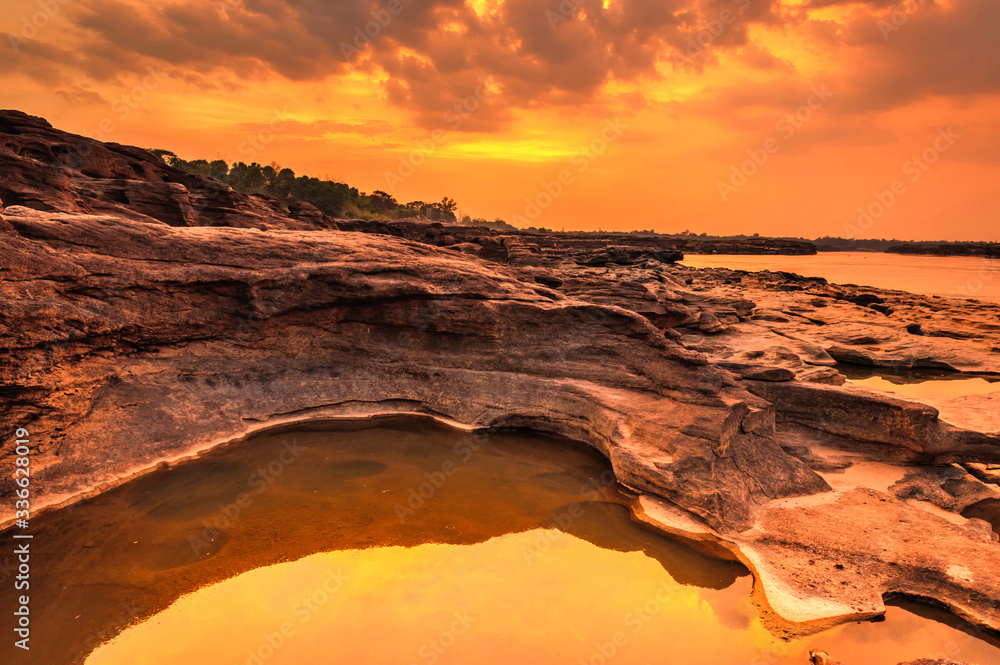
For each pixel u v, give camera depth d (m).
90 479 12.59
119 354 14.38
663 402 15.12
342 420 17.53
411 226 68.75
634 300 25.31
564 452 15.88
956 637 8.60
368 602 9.25
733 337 27.86
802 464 13.62
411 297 18.20
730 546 11.05
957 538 10.84
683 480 12.50
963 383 25.41
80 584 9.49
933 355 28.55
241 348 16.83
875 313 39.12
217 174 122.75
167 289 14.99
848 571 9.97
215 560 10.30
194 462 14.28
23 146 29.59
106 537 10.91
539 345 18.03
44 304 12.02
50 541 10.70
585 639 8.52
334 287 17.45
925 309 40.75
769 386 16.33
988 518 12.41
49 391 12.16
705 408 13.96
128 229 14.84
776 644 8.43
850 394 15.09
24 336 11.59
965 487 13.27
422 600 9.35
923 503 12.87
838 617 8.94
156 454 14.02
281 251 17.27
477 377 17.89
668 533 11.67
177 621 8.66
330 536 11.27
